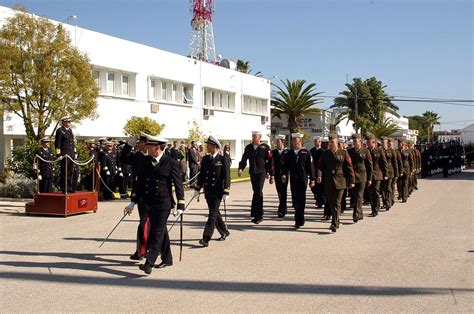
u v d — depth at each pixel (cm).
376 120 6334
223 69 3647
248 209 1508
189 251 891
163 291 646
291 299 614
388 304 596
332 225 1098
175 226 1164
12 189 1675
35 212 1330
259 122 4241
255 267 772
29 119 1738
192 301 605
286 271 748
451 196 1839
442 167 3050
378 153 1350
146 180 750
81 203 1359
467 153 4700
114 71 2586
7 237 1015
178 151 2189
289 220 1282
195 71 3288
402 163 1579
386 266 780
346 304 595
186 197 1856
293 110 4591
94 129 2403
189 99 3238
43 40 1708
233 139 3809
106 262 802
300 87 4594
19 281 693
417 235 1048
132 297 621
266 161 1253
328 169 1100
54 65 1723
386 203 1457
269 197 1878
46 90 1695
